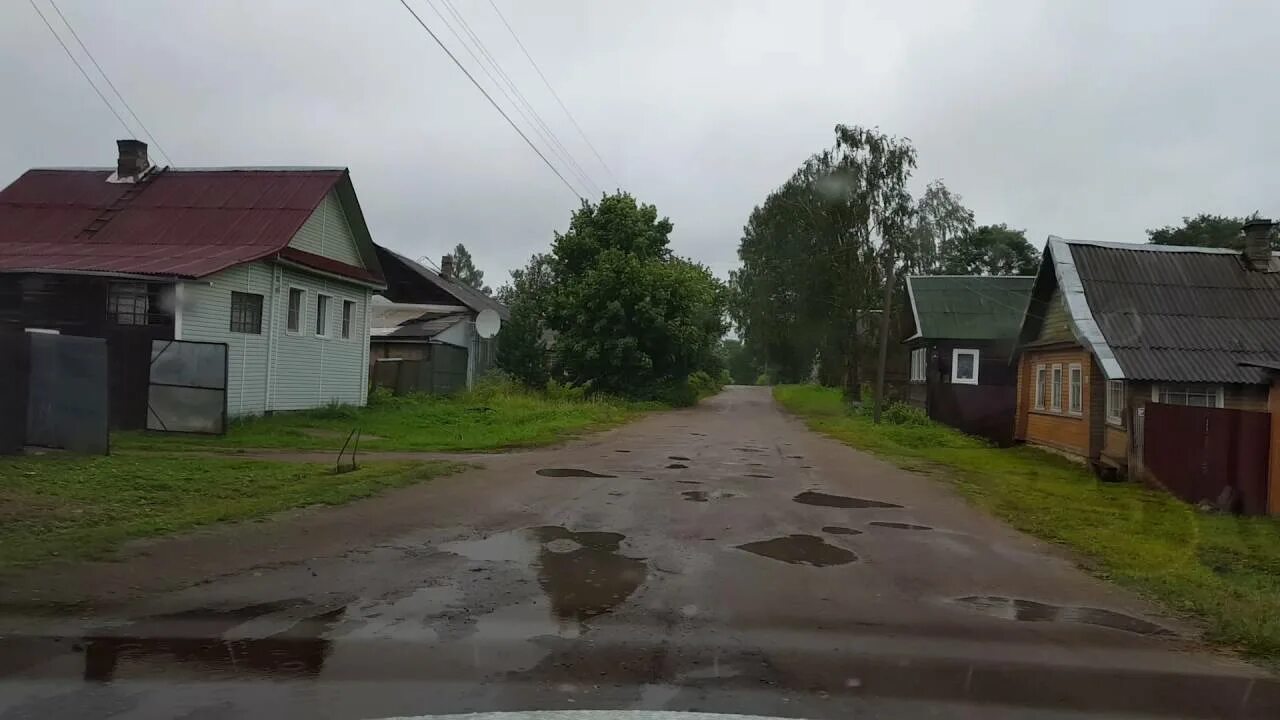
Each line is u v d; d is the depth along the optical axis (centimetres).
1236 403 1531
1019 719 404
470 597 586
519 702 407
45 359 1248
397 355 3081
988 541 845
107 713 381
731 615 561
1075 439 1816
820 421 2764
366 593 589
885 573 694
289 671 439
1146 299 1706
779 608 581
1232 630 555
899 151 4025
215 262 1672
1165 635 550
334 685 422
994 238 5178
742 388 7788
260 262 1864
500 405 2517
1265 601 636
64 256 1727
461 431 1867
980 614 586
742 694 425
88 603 550
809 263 4150
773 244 4344
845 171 4028
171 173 2191
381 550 719
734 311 4828
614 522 874
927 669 470
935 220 4291
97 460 1163
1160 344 1583
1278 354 1563
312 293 2109
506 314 4112
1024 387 2228
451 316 3438
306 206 2034
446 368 3161
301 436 1639
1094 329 1609
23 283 1638
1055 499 1180
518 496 1017
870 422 2686
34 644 472
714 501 1029
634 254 3522
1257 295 1725
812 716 399
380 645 484
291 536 757
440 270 4706
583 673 448
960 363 3080
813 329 4369
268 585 602
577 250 3581
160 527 761
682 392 3738
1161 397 1529
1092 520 995
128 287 1631
